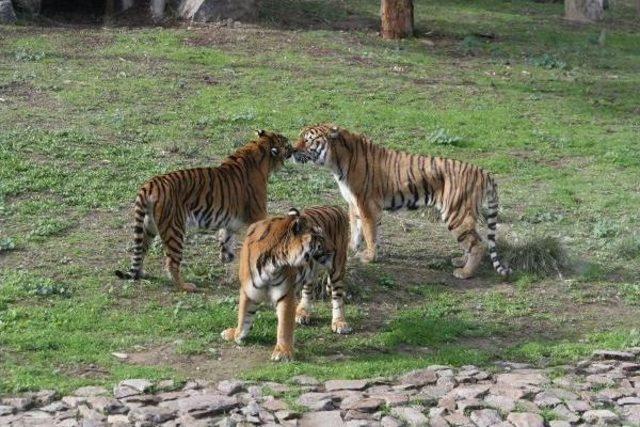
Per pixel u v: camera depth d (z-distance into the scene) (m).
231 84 22.14
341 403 9.72
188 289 12.62
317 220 11.31
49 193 15.57
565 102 23.23
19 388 9.62
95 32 25.50
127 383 9.84
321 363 10.93
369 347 11.52
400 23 27.44
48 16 27.06
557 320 12.77
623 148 20.25
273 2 29.91
